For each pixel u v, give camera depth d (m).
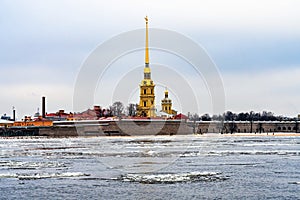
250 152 120.69
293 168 83.81
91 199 56.12
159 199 55.81
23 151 132.25
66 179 70.38
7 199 56.72
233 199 55.91
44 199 56.38
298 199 55.94
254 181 68.06
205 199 55.88
